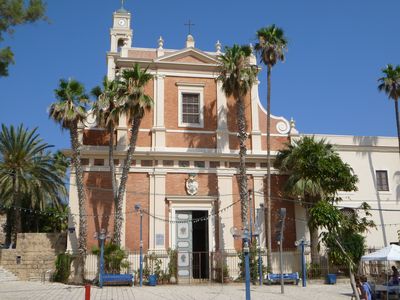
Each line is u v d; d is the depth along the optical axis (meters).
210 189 30.20
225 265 28.02
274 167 31.39
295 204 30.80
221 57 29.47
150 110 28.48
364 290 16.77
